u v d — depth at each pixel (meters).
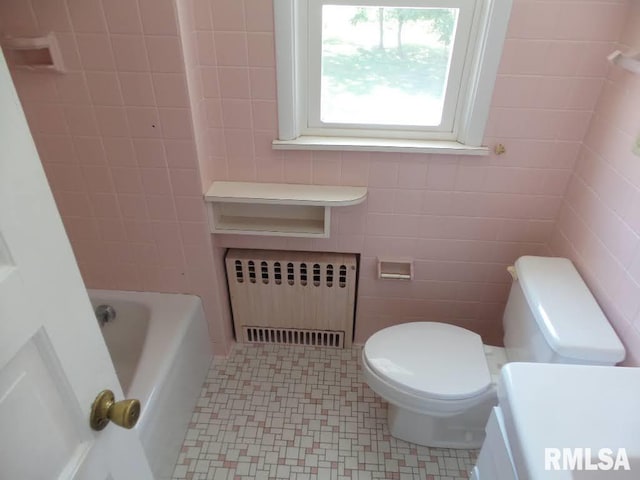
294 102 1.52
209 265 1.77
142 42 1.31
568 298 1.31
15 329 0.54
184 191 1.59
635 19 1.24
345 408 1.82
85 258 1.78
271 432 1.73
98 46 1.33
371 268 1.87
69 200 1.63
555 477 0.78
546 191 1.62
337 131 1.61
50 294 0.60
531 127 1.50
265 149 1.60
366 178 1.64
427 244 1.78
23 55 1.36
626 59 1.20
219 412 1.80
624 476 0.79
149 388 1.45
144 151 1.51
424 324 1.62
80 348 0.68
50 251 0.60
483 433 1.61
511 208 1.67
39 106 1.44
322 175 1.64
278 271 1.87
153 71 1.36
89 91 1.40
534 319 1.32
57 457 0.65
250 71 1.45
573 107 1.45
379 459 1.64
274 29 1.37
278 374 1.96
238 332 2.06
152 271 1.80
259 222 1.74
